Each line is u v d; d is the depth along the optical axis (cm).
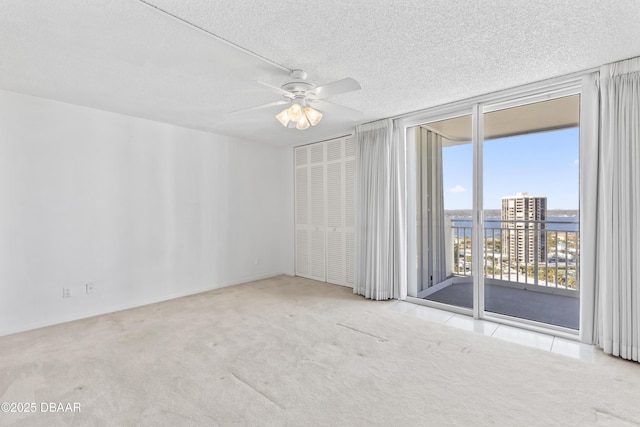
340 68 238
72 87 272
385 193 374
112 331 282
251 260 482
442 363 221
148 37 192
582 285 250
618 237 228
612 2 161
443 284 404
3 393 186
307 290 422
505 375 205
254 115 350
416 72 246
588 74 245
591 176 243
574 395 182
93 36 190
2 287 278
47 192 302
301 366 219
